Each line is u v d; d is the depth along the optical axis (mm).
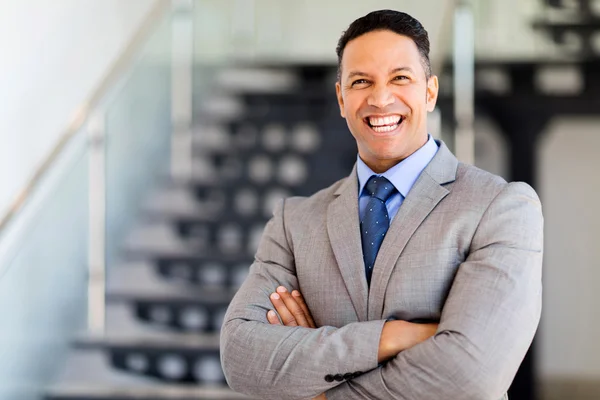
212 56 5703
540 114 5285
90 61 4672
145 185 4625
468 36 4559
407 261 1410
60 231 3645
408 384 1307
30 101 3975
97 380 3758
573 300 6180
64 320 3697
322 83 6125
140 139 4508
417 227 1431
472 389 1286
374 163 1536
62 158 3633
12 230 3260
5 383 3191
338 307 1464
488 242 1377
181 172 5070
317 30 6895
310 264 1512
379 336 1342
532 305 1334
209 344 3785
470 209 1411
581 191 6199
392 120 1460
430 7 6191
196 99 5348
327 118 5336
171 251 4344
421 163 1504
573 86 6070
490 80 5422
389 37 1446
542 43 5305
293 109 5547
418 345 1316
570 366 6148
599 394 5875
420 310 1392
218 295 4129
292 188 4855
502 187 1438
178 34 5066
